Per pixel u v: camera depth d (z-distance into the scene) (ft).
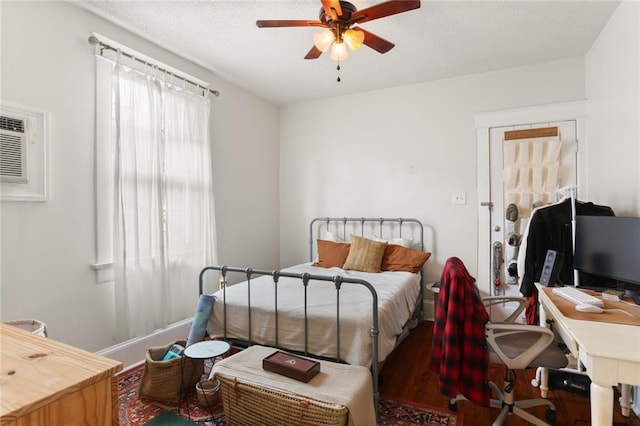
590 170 9.35
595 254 6.30
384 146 12.44
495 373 7.91
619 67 7.23
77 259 7.29
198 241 9.88
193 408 6.40
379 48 7.32
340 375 5.38
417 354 8.90
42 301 6.72
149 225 8.46
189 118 9.71
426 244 11.80
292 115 14.11
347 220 13.07
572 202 6.98
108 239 7.84
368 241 11.14
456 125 11.32
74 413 1.73
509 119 10.55
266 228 13.53
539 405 6.26
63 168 7.05
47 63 6.81
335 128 13.29
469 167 11.15
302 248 14.02
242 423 5.40
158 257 8.68
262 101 13.38
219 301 7.55
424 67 10.46
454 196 11.36
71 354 2.05
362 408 4.95
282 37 8.61
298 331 6.64
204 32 8.34
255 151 12.94
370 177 12.69
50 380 1.75
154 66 8.85
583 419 6.08
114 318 7.91
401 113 12.14
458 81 11.27
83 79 7.41
